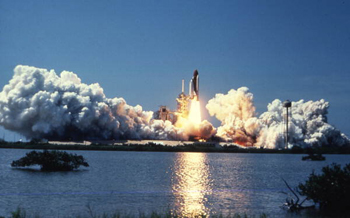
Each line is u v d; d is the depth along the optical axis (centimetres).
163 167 11750
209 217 4584
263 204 5509
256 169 12056
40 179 7506
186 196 6175
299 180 8769
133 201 5653
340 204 4866
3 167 9538
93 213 4778
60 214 4684
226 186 7500
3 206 5081
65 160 9044
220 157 19562
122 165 12038
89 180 7694
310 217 4553
